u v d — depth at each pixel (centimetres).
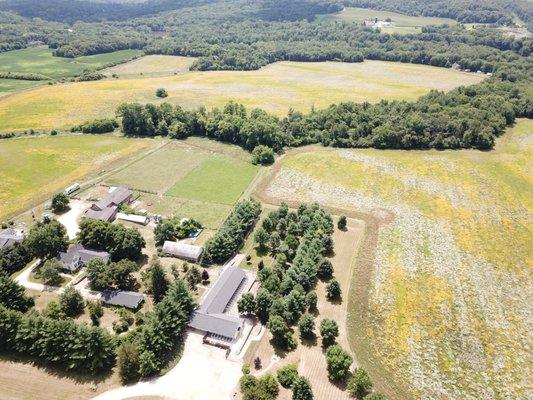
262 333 8381
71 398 7050
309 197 13225
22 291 8712
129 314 8550
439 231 11556
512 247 11012
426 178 14138
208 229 11575
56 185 13812
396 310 8969
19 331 7669
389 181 14012
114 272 9288
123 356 7344
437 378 7544
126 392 7162
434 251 10762
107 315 8675
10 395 7081
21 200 12900
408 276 9900
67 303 8600
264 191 13575
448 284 9681
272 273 9425
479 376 7606
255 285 9600
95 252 10088
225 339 8150
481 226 11812
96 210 11931
